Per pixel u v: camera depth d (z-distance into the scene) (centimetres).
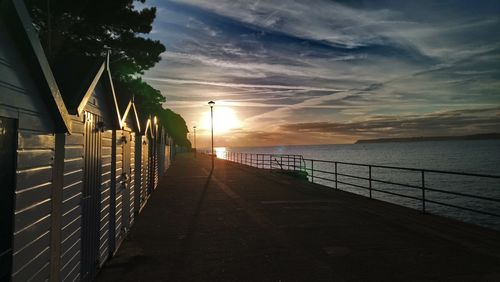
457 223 910
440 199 4738
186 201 1297
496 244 714
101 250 577
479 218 3478
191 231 853
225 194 1480
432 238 768
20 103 274
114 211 664
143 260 642
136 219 986
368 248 703
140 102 1175
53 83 320
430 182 6588
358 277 553
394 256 650
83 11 1672
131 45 1953
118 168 702
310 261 630
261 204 1230
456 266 592
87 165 481
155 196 1424
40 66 287
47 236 333
